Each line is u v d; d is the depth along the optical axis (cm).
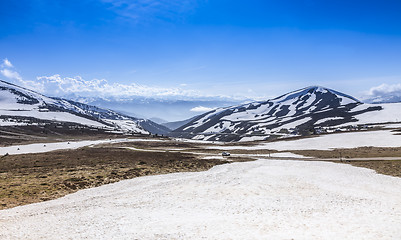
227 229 2100
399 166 5884
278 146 15425
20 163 7925
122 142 19738
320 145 14212
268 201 3033
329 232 1994
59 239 1959
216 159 8919
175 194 3522
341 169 5512
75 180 4875
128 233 2053
